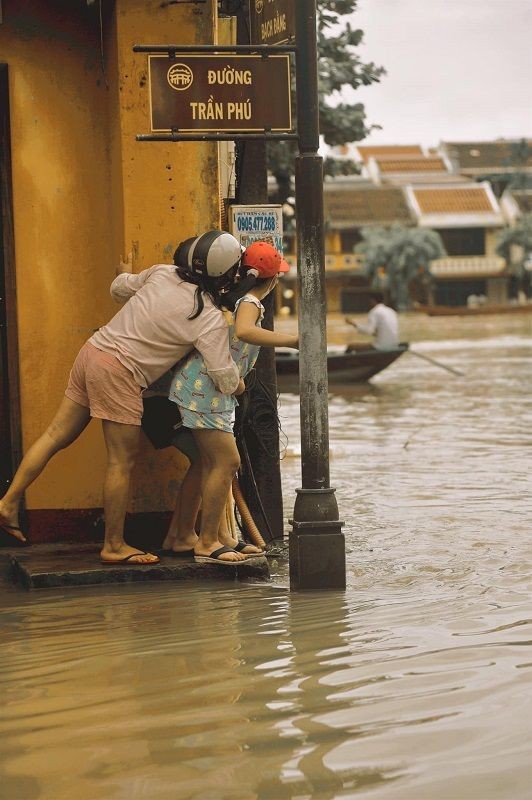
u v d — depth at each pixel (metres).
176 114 7.42
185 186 8.38
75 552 8.48
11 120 8.60
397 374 31.52
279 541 9.30
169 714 4.90
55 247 8.70
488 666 5.52
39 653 5.96
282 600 7.19
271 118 7.48
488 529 9.63
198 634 6.30
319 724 4.73
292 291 90.19
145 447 8.56
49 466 8.81
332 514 7.50
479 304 99.25
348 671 5.49
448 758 4.33
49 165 8.66
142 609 6.99
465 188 105.50
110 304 8.78
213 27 8.41
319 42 20.61
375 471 13.58
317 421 7.48
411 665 5.57
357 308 101.62
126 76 8.26
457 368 33.28
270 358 9.20
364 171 108.94
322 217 7.42
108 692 5.23
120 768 4.29
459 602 6.99
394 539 9.23
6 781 4.20
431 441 16.64
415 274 97.62
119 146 8.35
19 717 4.91
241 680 5.38
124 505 7.92
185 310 7.61
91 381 7.71
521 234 101.81
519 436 17.00
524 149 108.44
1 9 8.44
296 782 4.13
